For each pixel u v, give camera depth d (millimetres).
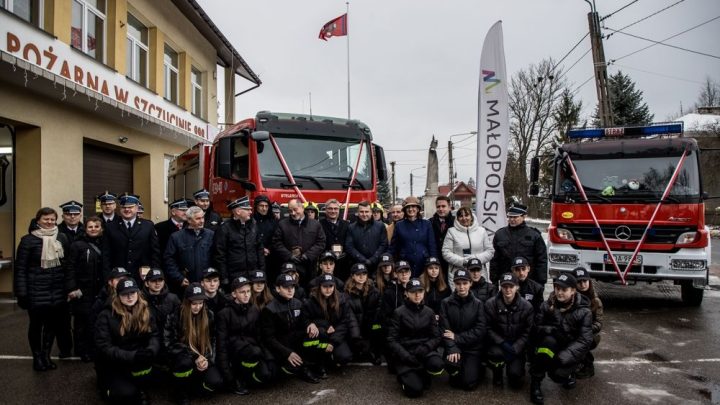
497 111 7859
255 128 8016
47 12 8664
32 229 5602
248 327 4898
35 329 5434
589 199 8305
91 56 9773
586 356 5047
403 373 4750
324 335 5242
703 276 7625
